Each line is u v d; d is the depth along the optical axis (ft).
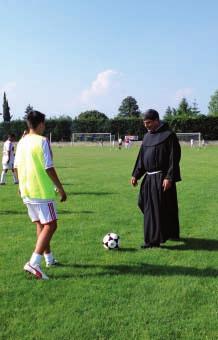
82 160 112.37
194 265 23.59
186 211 38.60
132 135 261.65
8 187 58.90
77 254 25.67
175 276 21.77
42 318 16.99
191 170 79.71
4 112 400.47
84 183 60.80
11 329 16.10
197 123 252.01
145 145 27.78
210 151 169.58
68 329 16.08
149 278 21.47
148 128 27.73
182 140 242.17
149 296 19.13
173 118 254.27
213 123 251.39
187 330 16.01
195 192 50.31
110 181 63.16
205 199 45.16
